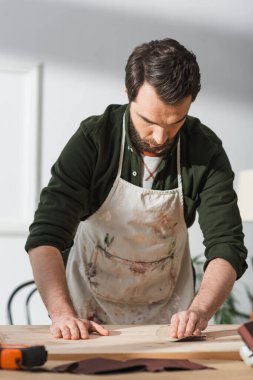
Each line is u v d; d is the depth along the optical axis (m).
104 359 1.55
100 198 2.21
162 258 2.36
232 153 4.47
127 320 2.41
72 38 4.25
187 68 1.90
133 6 4.32
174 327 1.84
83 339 1.80
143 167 2.19
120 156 2.17
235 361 1.64
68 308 1.92
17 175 4.18
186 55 1.92
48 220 2.06
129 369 1.48
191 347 1.71
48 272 1.97
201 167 2.20
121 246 2.32
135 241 2.31
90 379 1.39
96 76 4.27
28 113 4.19
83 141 2.14
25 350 1.47
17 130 4.18
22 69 4.18
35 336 1.83
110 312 2.40
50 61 4.23
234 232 2.16
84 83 4.27
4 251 4.14
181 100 1.89
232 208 2.18
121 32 4.30
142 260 2.35
